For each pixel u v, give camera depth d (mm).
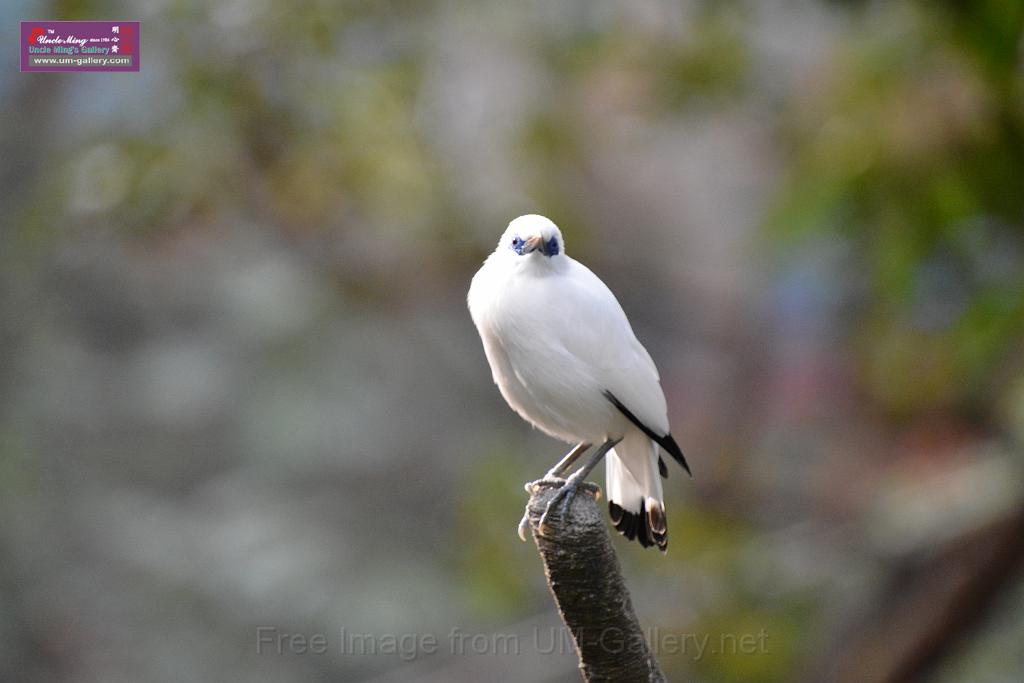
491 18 14109
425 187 13523
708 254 19406
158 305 21125
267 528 20375
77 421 20641
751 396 16797
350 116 13195
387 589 19562
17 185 16562
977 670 13188
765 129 14242
